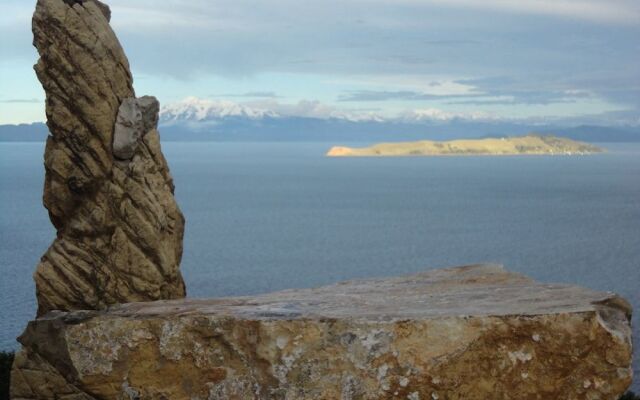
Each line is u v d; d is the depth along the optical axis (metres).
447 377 10.04
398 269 111.62
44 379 11.18
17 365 11.25
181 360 10.62
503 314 10.09
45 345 11.09
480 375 10.05
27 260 98.62
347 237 154.00
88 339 10.83
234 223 179.75
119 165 18.84
